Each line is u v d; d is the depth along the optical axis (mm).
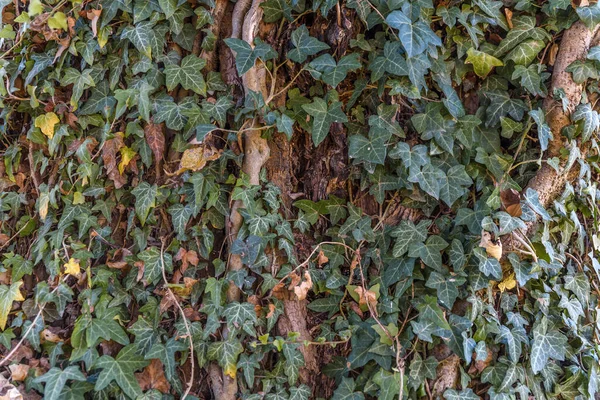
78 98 1649
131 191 1613
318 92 1672
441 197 1591
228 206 1619
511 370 1546
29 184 1817
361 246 1657
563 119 1632
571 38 1645
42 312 1593
